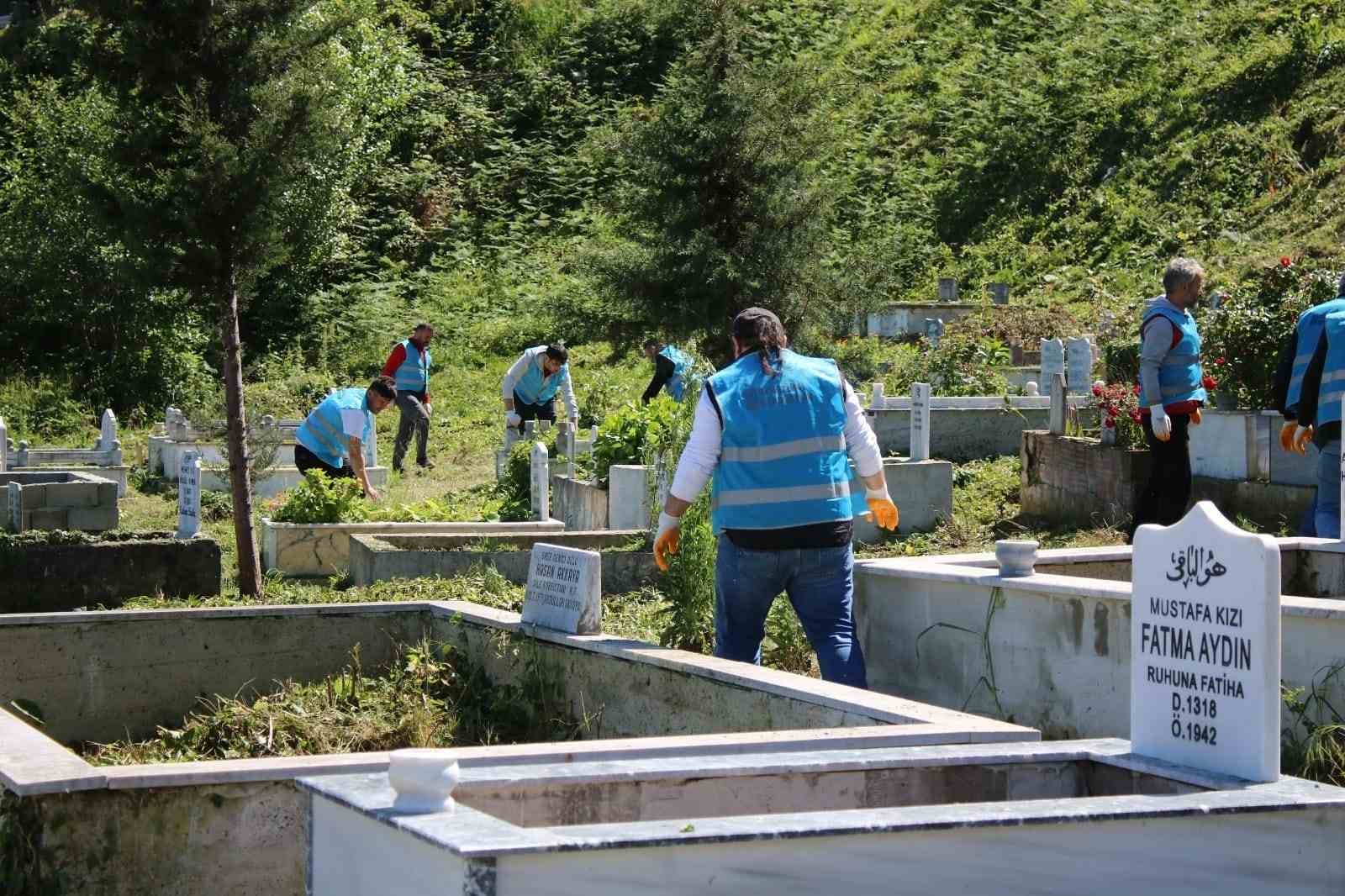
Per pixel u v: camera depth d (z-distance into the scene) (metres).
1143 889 3.17
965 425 15.76
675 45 43.59
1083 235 30.48
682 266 15.10
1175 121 32.44
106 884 4.25
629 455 14.84
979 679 6.40
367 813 3.04
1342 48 31.72
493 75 43.56
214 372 31.70
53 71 32.34
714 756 3.87
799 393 6.47
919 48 40.31
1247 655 3.59
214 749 6.58
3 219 30.69
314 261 32.91
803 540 6.39
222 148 10.51
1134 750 3.90
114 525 14.84
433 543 11.84
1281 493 11.77
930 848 2.99
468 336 32.44
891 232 31.98
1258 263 25.89
